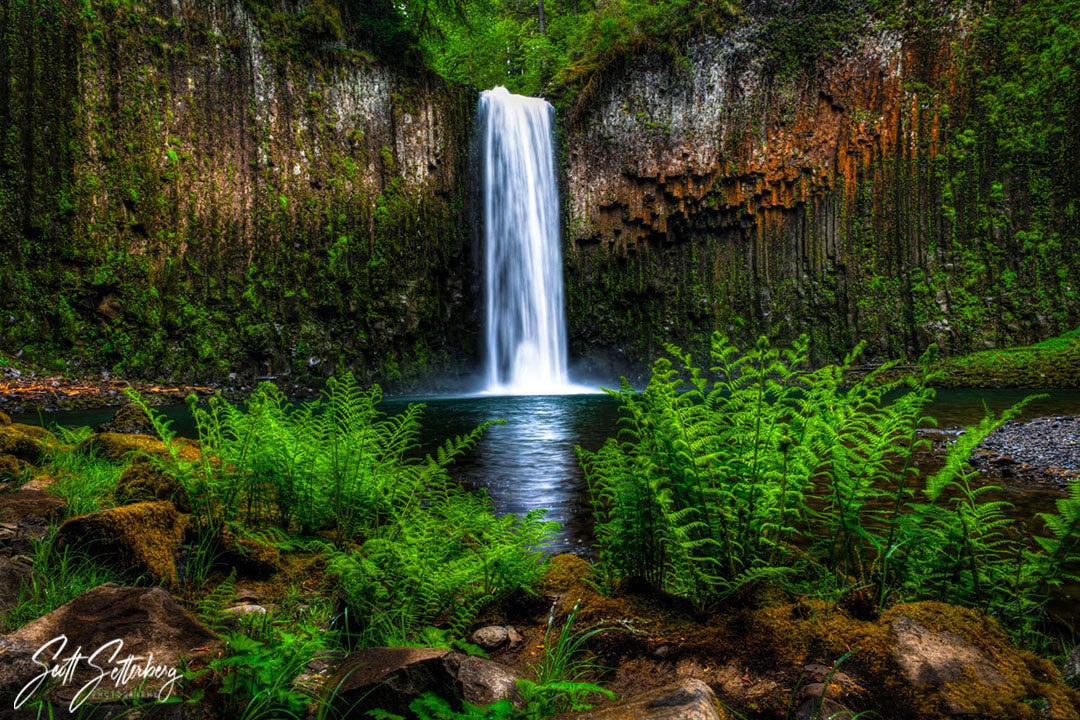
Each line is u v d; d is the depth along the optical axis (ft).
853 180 105.40
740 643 7.89
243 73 85.10
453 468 29.17
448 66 127.03
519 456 32.60
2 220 68.85
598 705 7.13
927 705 6.37
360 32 98.27
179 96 79.87
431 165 102.68
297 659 6.90
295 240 88.33
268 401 14.76
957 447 9.50
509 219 108.78
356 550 12.30
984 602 9.35
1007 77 97.55
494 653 8.67
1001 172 97.86
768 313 108.88
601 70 113.19
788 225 109.19
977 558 9.83
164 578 10.00
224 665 6.42
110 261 73.92
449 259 105.29
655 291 113.19
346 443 14.11
